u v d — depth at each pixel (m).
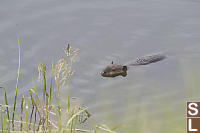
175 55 13.32
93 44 13.96
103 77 11.61
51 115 8.41
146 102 9.46
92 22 15.45
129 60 13.05
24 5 16.14
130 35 14.79
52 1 16.73
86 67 12.27
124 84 11.05
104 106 9.50
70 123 7.84
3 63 12.29
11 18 15.16
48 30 14.61
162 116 8.09
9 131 7.62
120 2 17.23
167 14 16.42
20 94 10.27
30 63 12.32
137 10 16.61
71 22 15.29
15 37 13.94
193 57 13.02
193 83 8.88
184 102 8.85
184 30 15.24
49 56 12.78
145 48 13.91
